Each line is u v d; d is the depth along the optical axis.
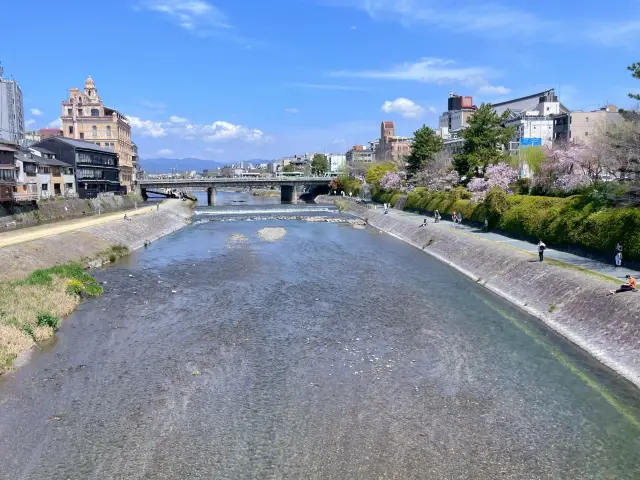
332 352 23.56
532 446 15.55
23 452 15.31
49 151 86.56
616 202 35.75
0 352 21.75
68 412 17.73
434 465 14.59
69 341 24.86
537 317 28.17
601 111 89.50
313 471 14.31
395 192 101.62
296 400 18.64
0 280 31.48
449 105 171.75
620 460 14.82
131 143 133.12
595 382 19.83
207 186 127.44
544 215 43.41
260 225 81.19
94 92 123.44
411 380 20.39
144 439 16.00
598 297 25.42
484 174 69.88
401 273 41.34
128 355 23.11
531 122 103.00
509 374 20.83
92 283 36.09
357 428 16.64
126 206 101.62
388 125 199.62
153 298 33.19
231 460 14.85
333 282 38.09
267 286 36.78
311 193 165.50
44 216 68.56
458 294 34.12
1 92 90.00
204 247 56.16
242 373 21.14
